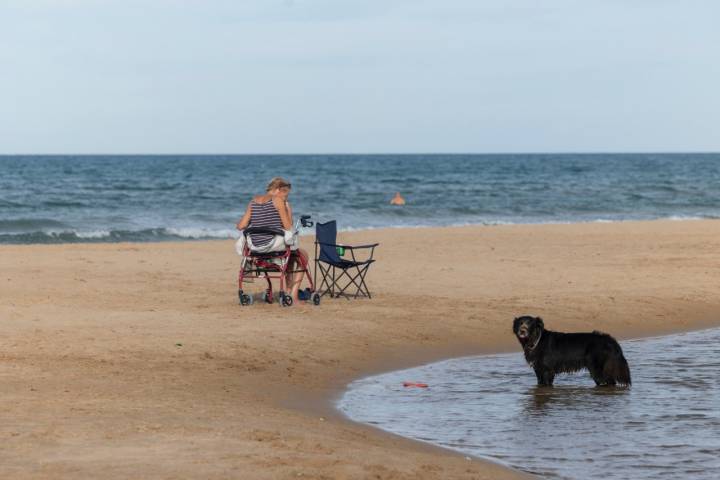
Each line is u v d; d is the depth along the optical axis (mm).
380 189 86312
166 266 26719
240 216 52500
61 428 9672
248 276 19922
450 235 39219
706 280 25203
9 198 66438
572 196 75875
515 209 61562
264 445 9367
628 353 16641
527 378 14539
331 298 20922
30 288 21172
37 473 8031
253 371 13945
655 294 22734
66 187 86188
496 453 10203
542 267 27688
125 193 75250
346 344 16312
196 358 14398
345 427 11008
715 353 16672
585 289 23328
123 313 18000
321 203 64438
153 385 12477
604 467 9688
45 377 12547
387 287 23047
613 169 159125
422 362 15664
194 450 9000
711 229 43406
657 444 10617
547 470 9562
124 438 9375
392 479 8516
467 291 22625
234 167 171875
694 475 9422
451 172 143000
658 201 70938
